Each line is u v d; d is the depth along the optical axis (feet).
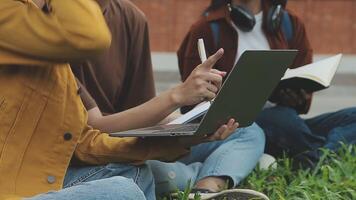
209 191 12.60
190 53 15.66
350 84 46.57
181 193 12.46
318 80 14.44
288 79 14.73
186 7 57.88
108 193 9.45
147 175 11.70
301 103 15.69
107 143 11.56
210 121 10.73
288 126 15.37
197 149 13.98
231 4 15.97
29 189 10.10
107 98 13.70
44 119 10.32
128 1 14.19
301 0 58.08
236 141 13.79
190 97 11.14
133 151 11.56
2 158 9.98
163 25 57.77
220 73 10.96
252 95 10.90
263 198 11.81
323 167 14.34
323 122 16.43
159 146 11.65
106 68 13.55
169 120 12.51
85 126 11.72
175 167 12.96
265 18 16.03
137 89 14.25
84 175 11.41
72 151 10.52
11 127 10.07
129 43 14.05
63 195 9.40
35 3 9.94
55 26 9.59
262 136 14.28
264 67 10.57
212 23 15.70
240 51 15.74
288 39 16.34
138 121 11.76
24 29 9.66
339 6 58.23
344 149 15.51
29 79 10.18
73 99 10.63
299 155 15.48
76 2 9.72
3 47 9.82
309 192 13.52
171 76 46.52
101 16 9.95
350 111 16.24
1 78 10.09
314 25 58.23
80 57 9.81
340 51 58.44
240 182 13.70
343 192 13.73
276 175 14.55
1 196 9.86
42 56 9.77
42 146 10.32
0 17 9.70
